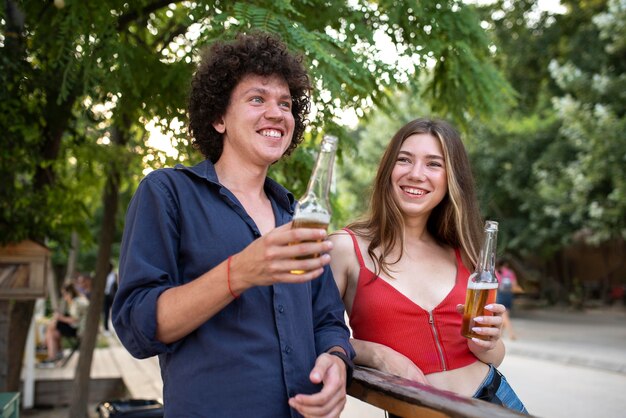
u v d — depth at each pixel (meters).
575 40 16.33
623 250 21.31
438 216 2.40
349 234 2.29
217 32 2.92
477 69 3.98
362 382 1.69
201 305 1.42
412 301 2.16
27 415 7.25
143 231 1.57
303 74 1.84
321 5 3.53
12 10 3.83
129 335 1.51
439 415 1.40
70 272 14.62
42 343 9.85
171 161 3.83
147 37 4.69
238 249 1.62
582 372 9.11
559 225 17.58
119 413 4.52
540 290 22.12
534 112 18.69
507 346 11.49
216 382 1.54
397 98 4.98
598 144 14.12
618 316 18.17
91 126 4.52
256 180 1.78
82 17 3.20
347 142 3.98
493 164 17.81
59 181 5.14
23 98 4.07
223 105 1.76
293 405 1.52
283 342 1.61
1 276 4.22
